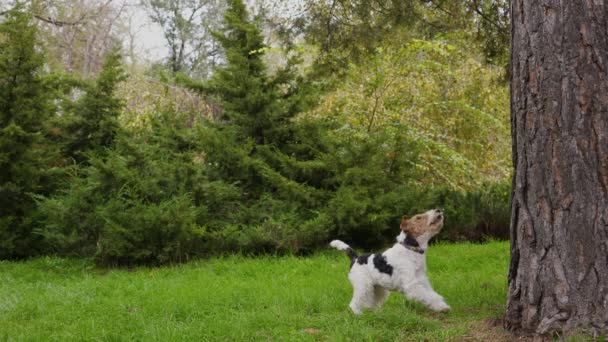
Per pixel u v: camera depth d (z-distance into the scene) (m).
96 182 10.65
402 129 13.28
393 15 11.44
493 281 7.32
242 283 7.62
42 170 11.76
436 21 12.43
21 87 11.30
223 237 10.39
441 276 7.88
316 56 13.73
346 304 6.24
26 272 9.47
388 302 6.41
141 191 10.66
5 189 11.11
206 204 11.11
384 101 14.26
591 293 4.29
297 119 13.32
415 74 14.30
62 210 10.44
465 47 15.18
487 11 11.40
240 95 12.42
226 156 11.80
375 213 10.98
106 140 13.14
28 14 11.66
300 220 10.81
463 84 15.00
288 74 12.70
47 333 5.38
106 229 9.91
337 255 10.24
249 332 5.22
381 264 5.68
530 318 4.62
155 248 9.99
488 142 15.56
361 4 11.36
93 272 9.56
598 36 4.41
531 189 4.64
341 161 11.60
